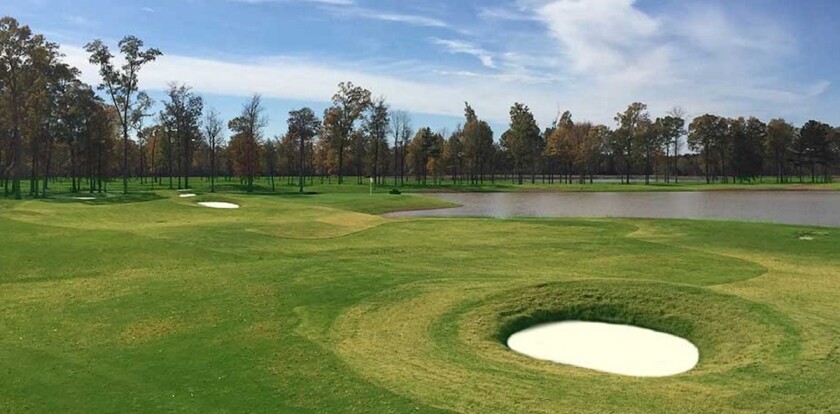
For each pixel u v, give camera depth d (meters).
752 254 26.39
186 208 42.09
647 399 10.29
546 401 10.19
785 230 32.06
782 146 122.50
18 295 17.98
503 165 139.50
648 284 17.27
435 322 14.98
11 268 21.38
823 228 32.81
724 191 92.88
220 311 16.02
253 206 44.25
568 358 13.54
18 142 61.66
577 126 123.06
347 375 11.42
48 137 68.81
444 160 115.62
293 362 12.18
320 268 21.27
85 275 20.73
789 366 11.77
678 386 10.96
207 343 13.48
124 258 23.20
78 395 10.62
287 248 27.22
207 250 25.20
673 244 29.03
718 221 37.06
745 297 16.59
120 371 11.80
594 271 22.22
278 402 10.23
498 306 16.12
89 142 75.94
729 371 11.78
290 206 44.47
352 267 21.52
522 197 81.56
